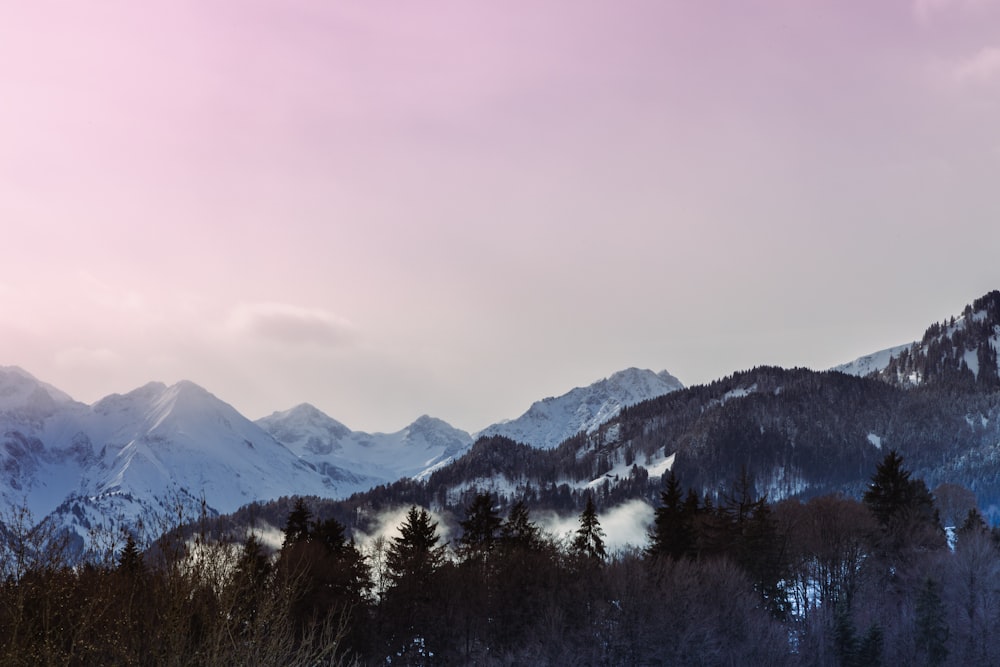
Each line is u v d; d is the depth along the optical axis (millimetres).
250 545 38312
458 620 117062
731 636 115562
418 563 120938
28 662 28156
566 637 114250
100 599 29672
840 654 116688
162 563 31641
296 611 86562
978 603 125125
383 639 113438
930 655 116250
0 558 29094
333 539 123750
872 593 131875
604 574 123188
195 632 32312
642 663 112688
